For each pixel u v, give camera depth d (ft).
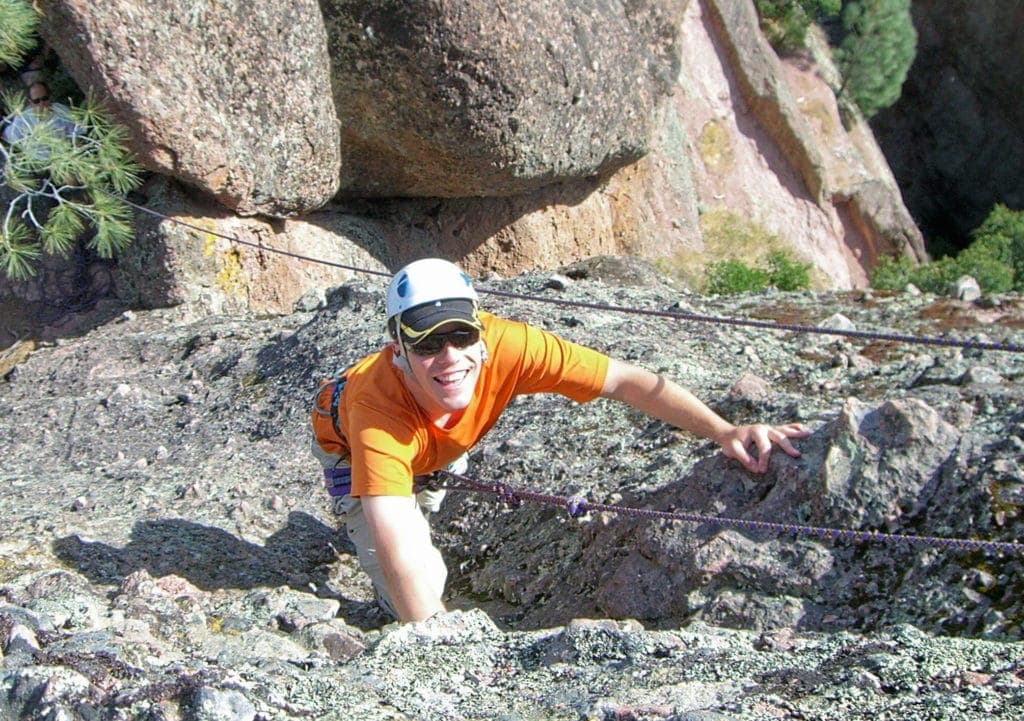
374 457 11.94
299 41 38.09
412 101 42.45
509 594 15.89
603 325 25.75
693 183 72.95
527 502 17.48
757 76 77.71
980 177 103.30
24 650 9.70
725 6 76.59
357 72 41.57
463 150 44.19
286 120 38.29
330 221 43.91
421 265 11.89
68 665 9.25
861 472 13.07
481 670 10.19
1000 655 9.28
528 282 31.35
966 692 8.58
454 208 49.88
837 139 83.10
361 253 43.96
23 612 11.18
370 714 9.02
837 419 13.52
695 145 74.84
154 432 23.98
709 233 72.74
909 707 8.41
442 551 17.75
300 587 16.81
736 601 12.94
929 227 103.50
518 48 42.91
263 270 39.22
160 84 33.94
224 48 35.73
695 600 13.23
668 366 22.54
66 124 32.30
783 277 68.49
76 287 37.63
